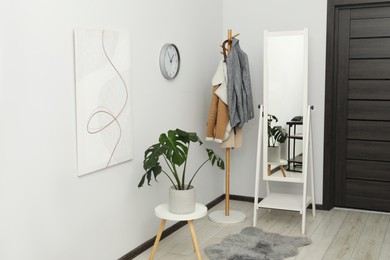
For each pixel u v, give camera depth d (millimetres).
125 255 3121
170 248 3357
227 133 3908
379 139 4164
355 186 4301
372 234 3625
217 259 3098
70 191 2598
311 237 3566
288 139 3938
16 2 2189
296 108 3887
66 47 2508
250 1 4430
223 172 4734
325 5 4137
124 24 3004
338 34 4203
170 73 3557
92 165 2727
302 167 3799
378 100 4133
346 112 4262
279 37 3893
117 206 3029
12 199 2223
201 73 4148
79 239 2689
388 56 4055
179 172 3805
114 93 2885
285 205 3818
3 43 2133
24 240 2301
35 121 2330
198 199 4199
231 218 4000
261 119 3893
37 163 2355
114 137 2910
